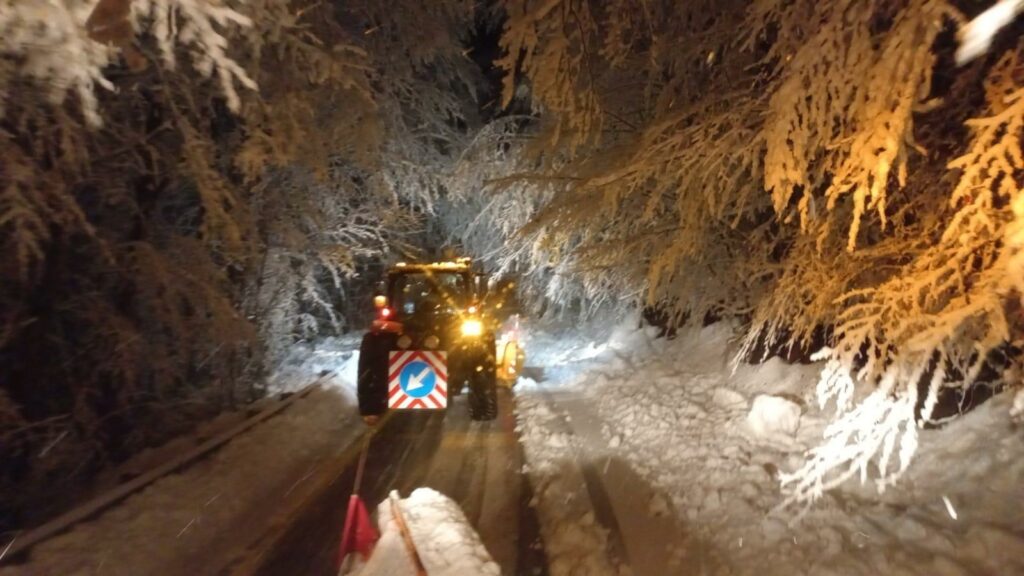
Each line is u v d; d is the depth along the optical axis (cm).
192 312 1059
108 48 561
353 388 1468
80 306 912
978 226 495
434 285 1239
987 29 420
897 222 679
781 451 863
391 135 1560
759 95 775
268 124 859
